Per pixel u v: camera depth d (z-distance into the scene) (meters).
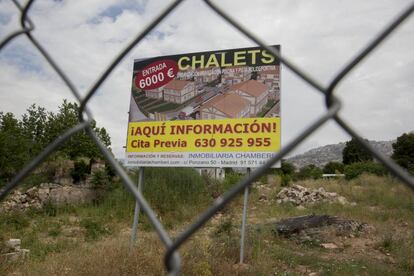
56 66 1.36
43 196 14.77
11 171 15.17
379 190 17.33
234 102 7.64
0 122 18.84
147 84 8.45
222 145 7.55
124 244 7.20
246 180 0.89
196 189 14.80
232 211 14.20
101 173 15.98
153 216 1.04
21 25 1.41
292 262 7.09
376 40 0.85
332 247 8.89
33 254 7.79
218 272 5.93
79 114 1.30
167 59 8.38
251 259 6.91
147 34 1.16
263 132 7.32
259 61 7.65
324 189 18.77
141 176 8.05
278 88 7.42
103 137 22.59
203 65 8.06
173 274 0.94
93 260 5.85
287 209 14.80
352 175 24.17
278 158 0.86
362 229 10.23
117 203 13.76
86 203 15.12
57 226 11.43
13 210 13.09
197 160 7.68
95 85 1.26
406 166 30.25
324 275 6.36
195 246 6.83
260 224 10.50
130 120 8.40
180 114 8.01
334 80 0.93
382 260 7.84
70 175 16.34
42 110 24.30
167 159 7.91
